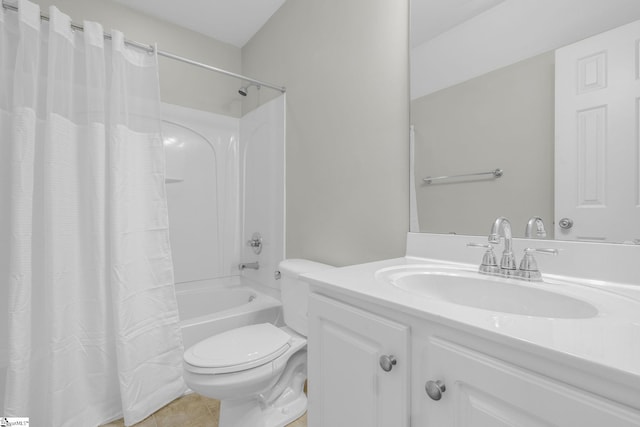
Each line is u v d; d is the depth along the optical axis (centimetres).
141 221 143
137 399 134
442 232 114
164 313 146
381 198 135
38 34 120
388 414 65
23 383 110
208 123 235
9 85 117
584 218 82
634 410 37
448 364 55
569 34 85
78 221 129
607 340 45
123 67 139
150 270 144
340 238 156
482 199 103
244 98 248
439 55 115
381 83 135
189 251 225
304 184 180
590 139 81
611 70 78
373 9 139
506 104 98
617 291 71
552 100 88
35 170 122
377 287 75
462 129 108
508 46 97
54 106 121
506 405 48
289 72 194
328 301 81
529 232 90
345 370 76
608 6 78
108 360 134
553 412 42
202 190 232
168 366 146
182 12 211
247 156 240
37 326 121
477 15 105
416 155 122
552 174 88
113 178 132
